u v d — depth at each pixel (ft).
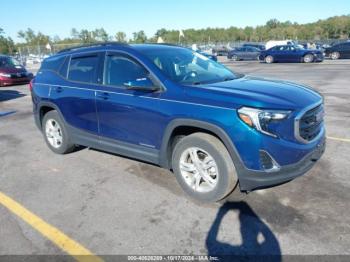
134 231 10.75
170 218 11.39
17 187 14.33
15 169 16.43
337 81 42.98
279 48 84.79
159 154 13.16
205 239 10.19
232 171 11.36
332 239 9.80
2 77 50.52
